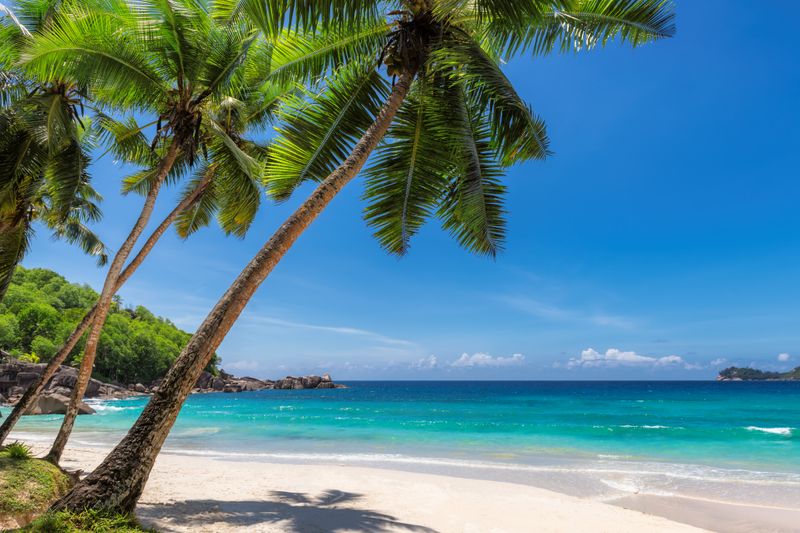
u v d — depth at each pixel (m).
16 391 44.41
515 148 6.69
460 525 6.76
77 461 11.59
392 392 97.88
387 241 7.36
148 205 8.33
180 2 7.77
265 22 4.94
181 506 6.95
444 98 6.92
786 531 7.28
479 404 49.16
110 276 7.97
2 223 10.07
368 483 9.70
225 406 47.91
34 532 3.34
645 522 7.16
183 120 8.40
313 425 25.42
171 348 84.75
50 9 9.16
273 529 5.94
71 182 10.39
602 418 30.14
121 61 7.81
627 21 6.87
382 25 7.05
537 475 11.57
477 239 7.14
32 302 71.75
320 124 7.22
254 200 9.95
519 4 5.69
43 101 9.21
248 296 4.57
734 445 17.38
